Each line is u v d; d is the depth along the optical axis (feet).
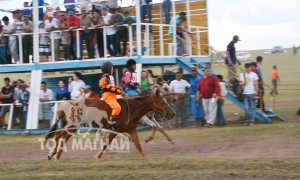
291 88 133.49
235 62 71.15
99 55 67.05
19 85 67.10
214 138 51.96
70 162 41.32
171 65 76.07
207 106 62.44
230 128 58.80
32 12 70.28
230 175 33.76
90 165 39.14
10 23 69.51
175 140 52.21
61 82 67.41
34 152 49.08
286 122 64.23
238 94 64.90
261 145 46.26
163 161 39.14
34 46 68.13
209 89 62.13
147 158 41.63
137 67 63.52
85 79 78.69
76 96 63.67
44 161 42.63
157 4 76.89
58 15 68.28
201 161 38.45
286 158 38.42
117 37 65.41
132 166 37.93
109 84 42.75
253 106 62.75
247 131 55.52
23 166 40.04
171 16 78.02
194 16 78.95
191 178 33.32
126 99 43.21
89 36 66.44
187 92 64.85
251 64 62.95
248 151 43.86
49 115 65.57
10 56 70.23
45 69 68.03
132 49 64.64
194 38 77.92
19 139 59.11
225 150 44.93
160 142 51.37
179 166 37.29
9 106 66.59
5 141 57.47
